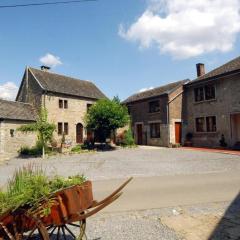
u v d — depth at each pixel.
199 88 28.55
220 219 6.89
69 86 32.91
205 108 27.58
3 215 4.68
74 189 5.02
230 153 20.72
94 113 27.53
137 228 6.52
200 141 28.00
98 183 11.75
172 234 6.06
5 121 23.56
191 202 8.52
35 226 4.78
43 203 4.82
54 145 27.34
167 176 12.88
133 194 9.73
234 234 5.92
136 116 34.09
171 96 29.31
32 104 29.75
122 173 14.07
